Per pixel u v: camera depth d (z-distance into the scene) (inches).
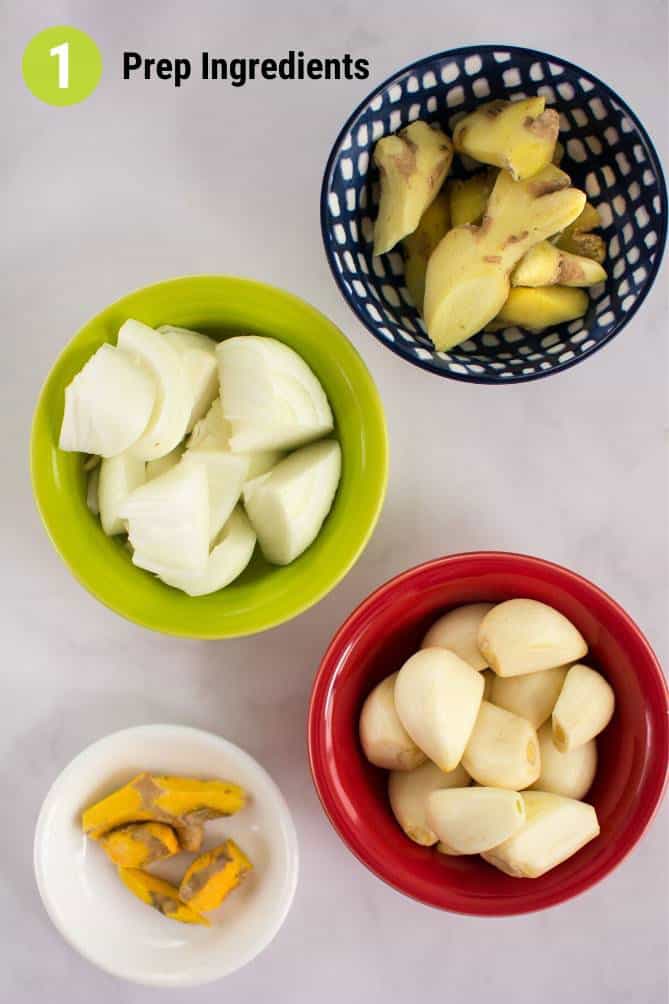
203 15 33.7
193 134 33.4
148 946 31.7
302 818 33.1
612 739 30.1
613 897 33.2
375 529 33.2
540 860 28.0
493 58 29.0
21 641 33.4
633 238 29.5
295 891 32.7
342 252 29.4
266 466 30.2
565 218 28.3
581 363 33.3
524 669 29.1
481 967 33.1
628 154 29.4
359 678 30.3
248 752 33.2
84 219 33.4
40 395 30.5
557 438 33.3
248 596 29.5
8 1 33.7
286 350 29.4
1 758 33.5
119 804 30.9
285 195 33.4
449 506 33.3
